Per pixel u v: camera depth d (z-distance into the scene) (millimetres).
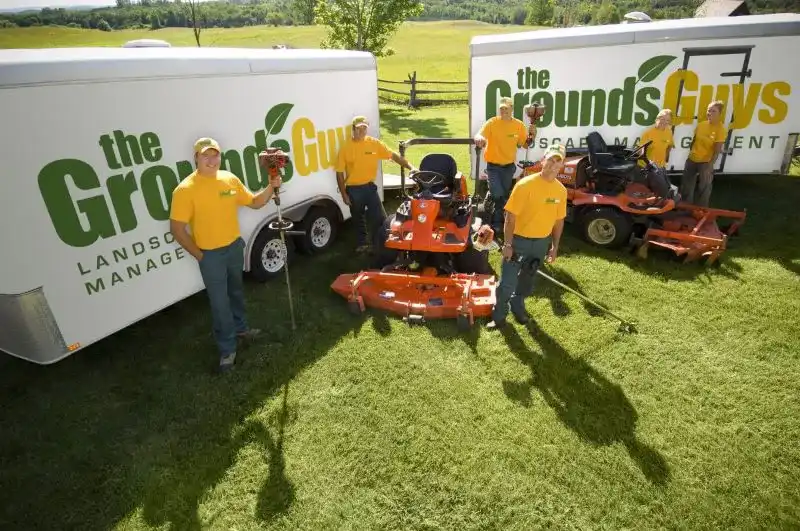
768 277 6223
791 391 4430
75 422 4309
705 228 7004
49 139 3822
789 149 8242
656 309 5645
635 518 3400
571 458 3836
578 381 4605
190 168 5055
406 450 3938
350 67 7035
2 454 4004
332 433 4125
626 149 7582
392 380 4676
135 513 3529
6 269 3756
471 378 4672
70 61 3883
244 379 4758
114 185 4355
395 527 3393
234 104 5398
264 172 5930
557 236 5000
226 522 3453
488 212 7609
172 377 4816
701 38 7793
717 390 4461
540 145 8852
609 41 7969
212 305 4688
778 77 7883
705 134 7172
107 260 4414
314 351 5098
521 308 5348
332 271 6715
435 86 26188
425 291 5832
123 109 4316
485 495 3574
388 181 9305
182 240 4281
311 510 3516
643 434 4027
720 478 3656
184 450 4016
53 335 4117
